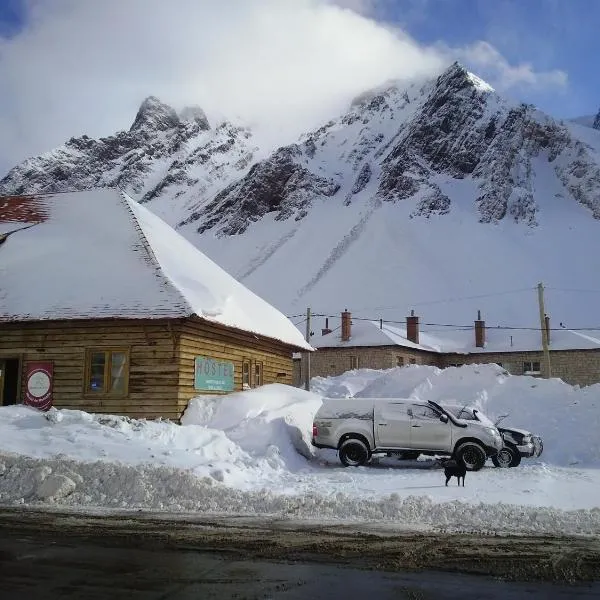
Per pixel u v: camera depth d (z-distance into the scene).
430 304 123.75
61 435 14.40
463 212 171.38
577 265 141.00
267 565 7.02
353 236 160.88
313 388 43.81
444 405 18.61
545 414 23.53
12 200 27.64
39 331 20.45
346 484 13.67
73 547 7.80
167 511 10.31
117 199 26.45
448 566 7.04
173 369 19.42
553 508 10.33
